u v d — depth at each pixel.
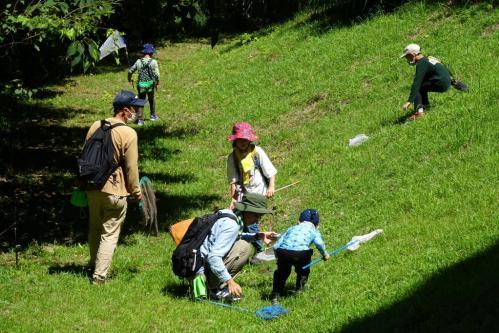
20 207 12.45
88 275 9.14
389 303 7.23
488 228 8.40
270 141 15.97
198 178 14.64
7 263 9.61
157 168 15.37
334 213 11.05
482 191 9.62
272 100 18.89
